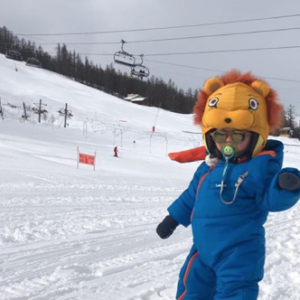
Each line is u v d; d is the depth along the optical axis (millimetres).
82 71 129000
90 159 18672
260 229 2053
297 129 70750
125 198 8492
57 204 7176
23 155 19672
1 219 5578
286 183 1769
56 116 60625
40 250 4195
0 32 126875
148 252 4305
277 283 3391
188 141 50781
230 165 2109
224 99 2117
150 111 78812
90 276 3439
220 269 2016
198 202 2184
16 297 2910
